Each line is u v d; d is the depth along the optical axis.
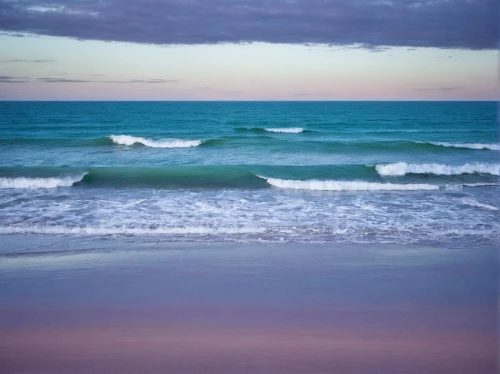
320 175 13.26
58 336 4.47
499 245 7.36
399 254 6.93
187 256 6.85
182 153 16.67
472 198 10.48
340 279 5.96
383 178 13.02
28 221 8.44
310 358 4.04
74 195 10.67
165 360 4.01
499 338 4.43
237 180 12.33
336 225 8.31
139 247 7.25
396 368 3.88
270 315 4.90
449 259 6.73
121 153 16.66
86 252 7.02
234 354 4.11
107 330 4.59
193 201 10.08
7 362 4.00
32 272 6.22
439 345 4.28
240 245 7.34
